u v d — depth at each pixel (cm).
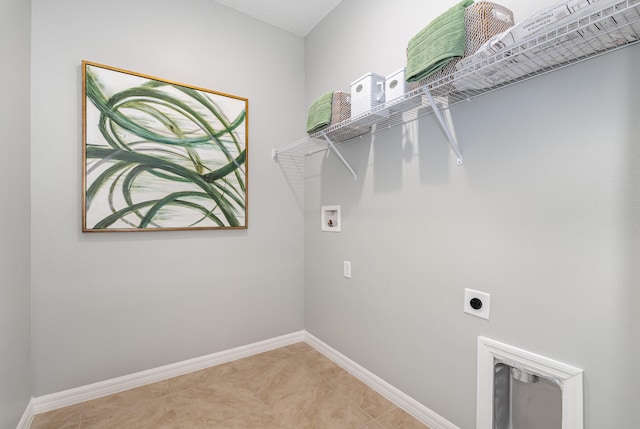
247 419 155
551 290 107
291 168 245
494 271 123
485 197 126
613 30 83
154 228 188
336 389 182
